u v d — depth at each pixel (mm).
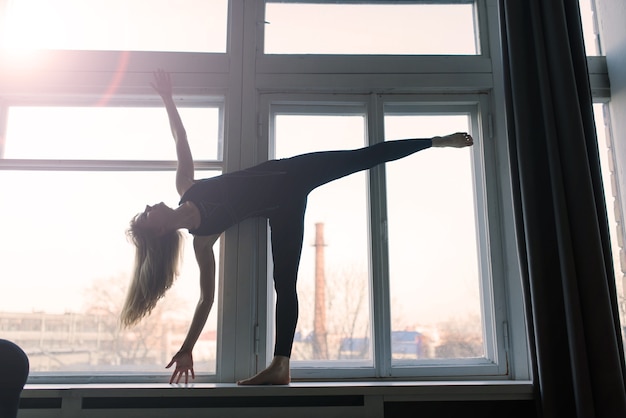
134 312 2176
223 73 2531
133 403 2119
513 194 2273
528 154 2240
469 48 2645
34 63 2504
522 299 2379
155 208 2193
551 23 2307
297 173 2293
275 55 2559
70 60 2516
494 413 2168
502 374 2363
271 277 2457
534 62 2334
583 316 2074
